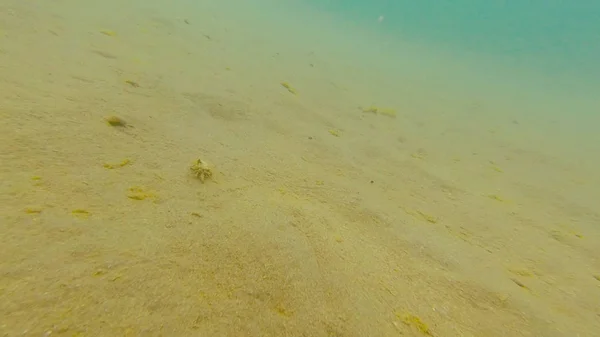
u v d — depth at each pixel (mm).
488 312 1899
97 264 1325
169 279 1387
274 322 1360
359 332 1444
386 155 4305
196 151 2635
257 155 3045
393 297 1754
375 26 25984
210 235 1748
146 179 2027
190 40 6082
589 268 2766
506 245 2846
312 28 15844
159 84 3656
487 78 15438
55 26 3994
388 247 2281
